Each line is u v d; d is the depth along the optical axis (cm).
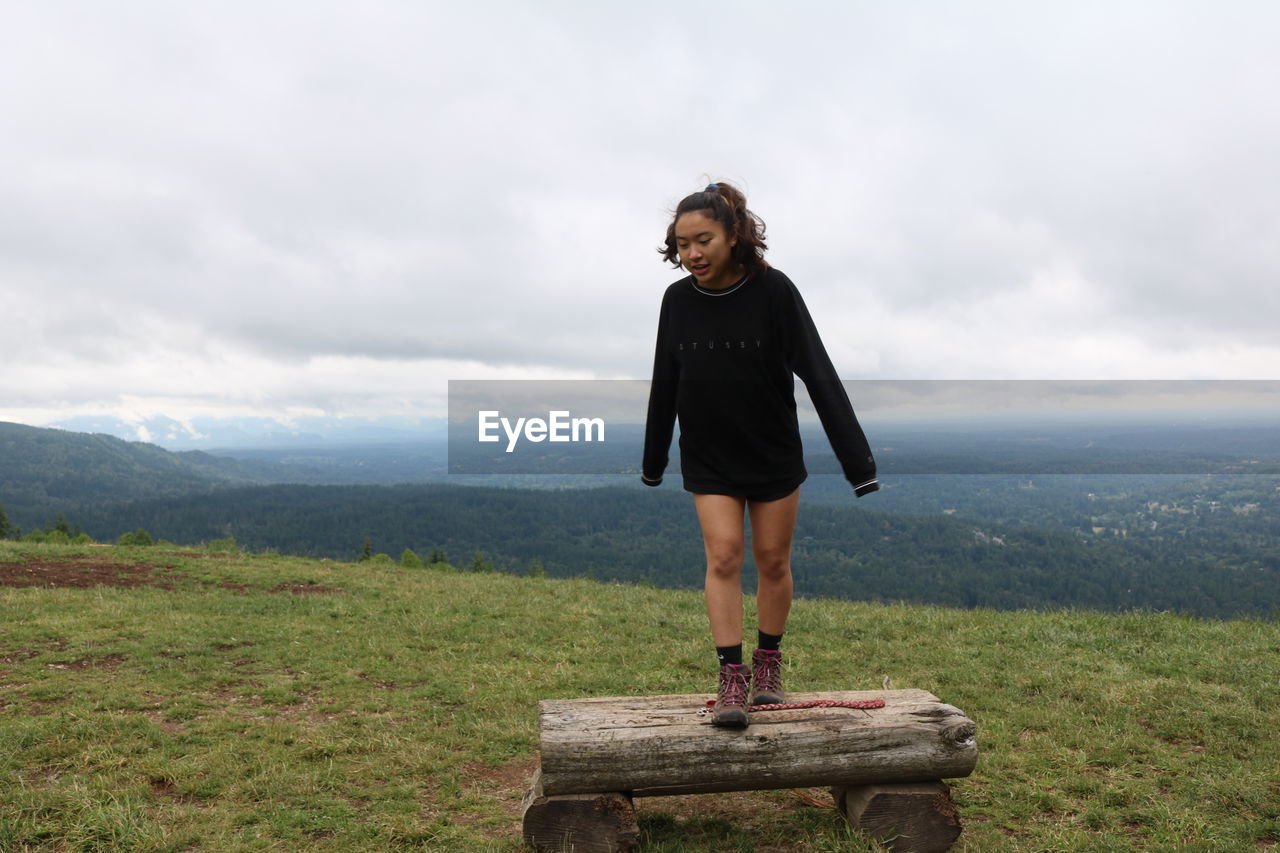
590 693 615
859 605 1070
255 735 485
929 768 321
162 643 735
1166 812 368
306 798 387
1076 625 844
